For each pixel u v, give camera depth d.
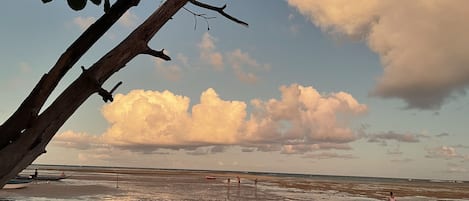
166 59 2.57
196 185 63.66
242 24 2.97
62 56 2.26
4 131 2.09
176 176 107.06
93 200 34.06
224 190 53.31
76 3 2.31
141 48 2.41
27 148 2.08
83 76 2.24
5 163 2.00
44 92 2.19
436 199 53.47
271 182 91.69
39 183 50.44
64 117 2.19
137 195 40.41
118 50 2.35
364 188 77.50
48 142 2.19
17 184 41.03
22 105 2.17
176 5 2.52
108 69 2.30
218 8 2.84
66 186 47.97
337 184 94.31
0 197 32.41
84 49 2.30
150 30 2.45
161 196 40.16
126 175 102.00
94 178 76.06
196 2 2.73
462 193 70.06
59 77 2.24
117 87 2.39
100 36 2.33
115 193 41.75
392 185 104.19
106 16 2.33
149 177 92.94
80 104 2.23
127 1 2.36
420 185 113.31
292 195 49.38
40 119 2.13
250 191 53.47
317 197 47.91
